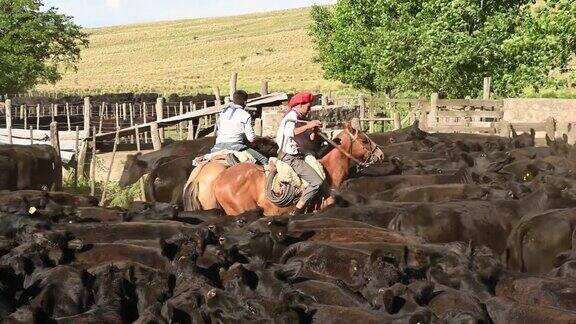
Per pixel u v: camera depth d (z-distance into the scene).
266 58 110.56
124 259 10.39
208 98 45.88
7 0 49.75
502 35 26.72
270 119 22.23
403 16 31.47
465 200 12.66
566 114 23.19
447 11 27.59
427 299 8.42
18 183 17.75
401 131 20.81
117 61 121.19
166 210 12.45
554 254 10.98
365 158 14.68
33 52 51.06
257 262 9.54
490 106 23.94
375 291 8.80
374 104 30.02
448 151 17.84
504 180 14.98
